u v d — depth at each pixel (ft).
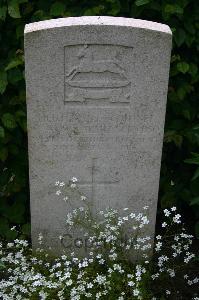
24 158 11.07
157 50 8.57
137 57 8.63
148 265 10.11
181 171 11.55
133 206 9.96
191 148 11.18
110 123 9.17
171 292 10.18
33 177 9.63
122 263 9.66
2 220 11.27
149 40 8.49
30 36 8.39
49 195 9.80
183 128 11.06
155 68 8.71
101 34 8.41
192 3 10.19
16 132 10.68
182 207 12.19
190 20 10.20
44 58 8.57
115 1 9.89
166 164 11.62
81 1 10.13
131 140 9.33
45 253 10.32
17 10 9.66
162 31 8.44
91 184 9.74
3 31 10.14
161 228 11.92
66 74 8.73
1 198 11.23
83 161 9.50
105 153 9.45
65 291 9.18
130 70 8.73
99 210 10.02
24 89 10.35
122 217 10.03
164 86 8.87
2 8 9.76
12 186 11.15
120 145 9.37
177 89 10.70
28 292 9.02
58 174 9.61
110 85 8.86
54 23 8.46
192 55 10.61
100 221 10.07
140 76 8.78
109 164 9.55
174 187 11.46
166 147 11.39
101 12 10.03
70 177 9.64
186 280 10.51
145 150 9.43
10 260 9.58
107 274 9.54
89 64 8.66
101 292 9.09
